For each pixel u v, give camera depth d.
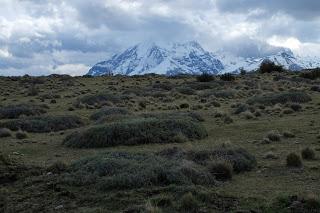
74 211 13.58
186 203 13.23
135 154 18.61
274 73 90.56
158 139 25.28
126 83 80.44
